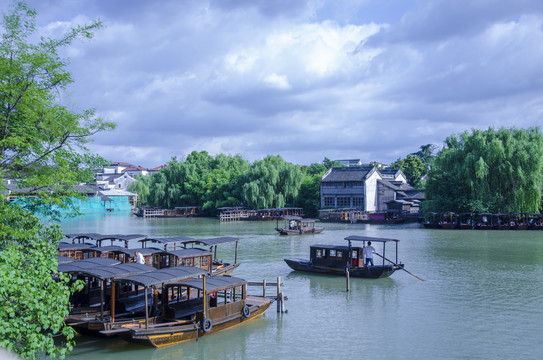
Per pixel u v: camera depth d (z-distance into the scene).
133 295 25.11
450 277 34.56
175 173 127.75
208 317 21.66
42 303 11.01
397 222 83.19
